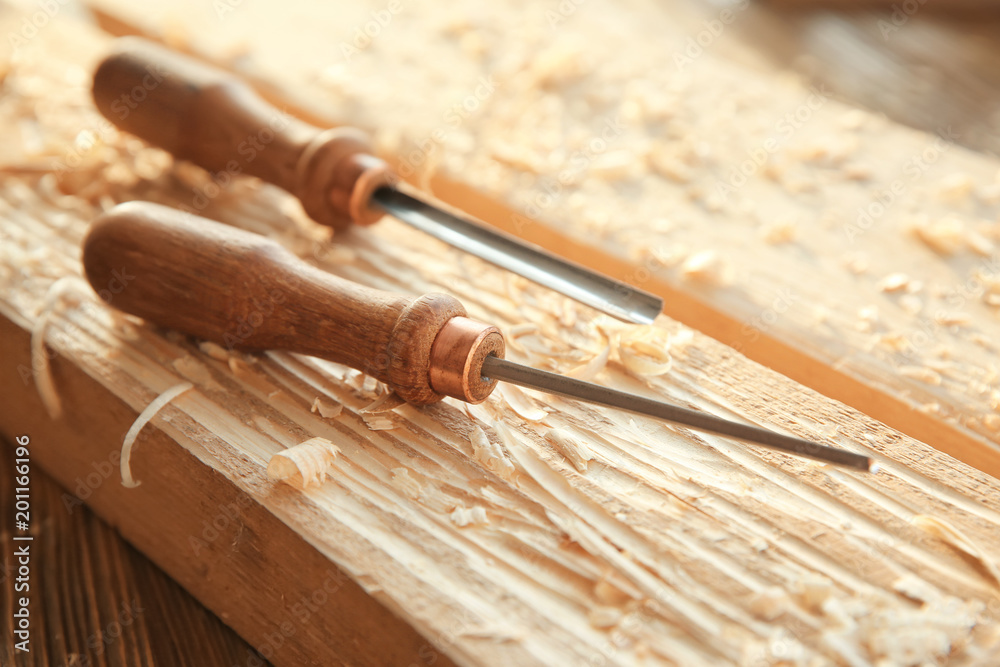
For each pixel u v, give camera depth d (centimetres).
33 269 57
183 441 50
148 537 53
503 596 46
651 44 74
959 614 46
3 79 68
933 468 50
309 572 48
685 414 47
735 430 47
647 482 49
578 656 45
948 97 83
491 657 45
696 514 48
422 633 45
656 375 53
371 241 59
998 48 92
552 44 73
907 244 60
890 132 67
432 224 58
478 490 49
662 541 48
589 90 69
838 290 58
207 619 52
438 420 51
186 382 52
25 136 64
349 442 50
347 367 53
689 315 58
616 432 51
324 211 58
